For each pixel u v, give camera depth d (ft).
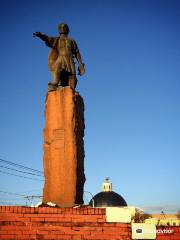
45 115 36.60
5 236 28.50
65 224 29.37
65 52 39.06
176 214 124.77
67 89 36.24
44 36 38.40
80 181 35.42
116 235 29.78
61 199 33.35
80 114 37.93
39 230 28.99
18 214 29.12
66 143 34.73
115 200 159.43
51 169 34.55
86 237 29.32
